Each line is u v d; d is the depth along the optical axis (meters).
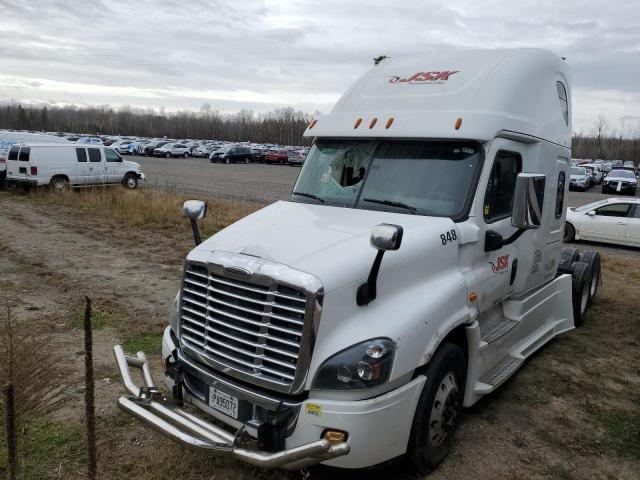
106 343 5.89
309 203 4.64
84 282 8.48
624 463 4.10
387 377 3.19
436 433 3.75
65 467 3.64
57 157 20.11
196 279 3.68
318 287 3.10
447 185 4.28
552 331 6.39
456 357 3.87
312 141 5.16
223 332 3.44
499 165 4.57
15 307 7.04
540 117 5.32
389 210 4.29
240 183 30.12
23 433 3.93
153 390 3.55
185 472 3.62
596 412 4.88
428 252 3.77
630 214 15.70
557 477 3.87
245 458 3.04
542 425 4.60
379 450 3.19
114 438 4.01
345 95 5.34
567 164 6.30
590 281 7.74
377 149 4.64
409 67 5.31
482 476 3.81
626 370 5.89
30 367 3.84
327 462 3.18
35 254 10.45
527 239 5.28
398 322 3.33
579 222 16.45
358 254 3.42
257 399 3.25
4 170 21.14
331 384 3.11
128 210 15.96
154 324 6.53
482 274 4.38
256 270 3.27
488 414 4.75
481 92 4.61
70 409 4.40
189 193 23.33
